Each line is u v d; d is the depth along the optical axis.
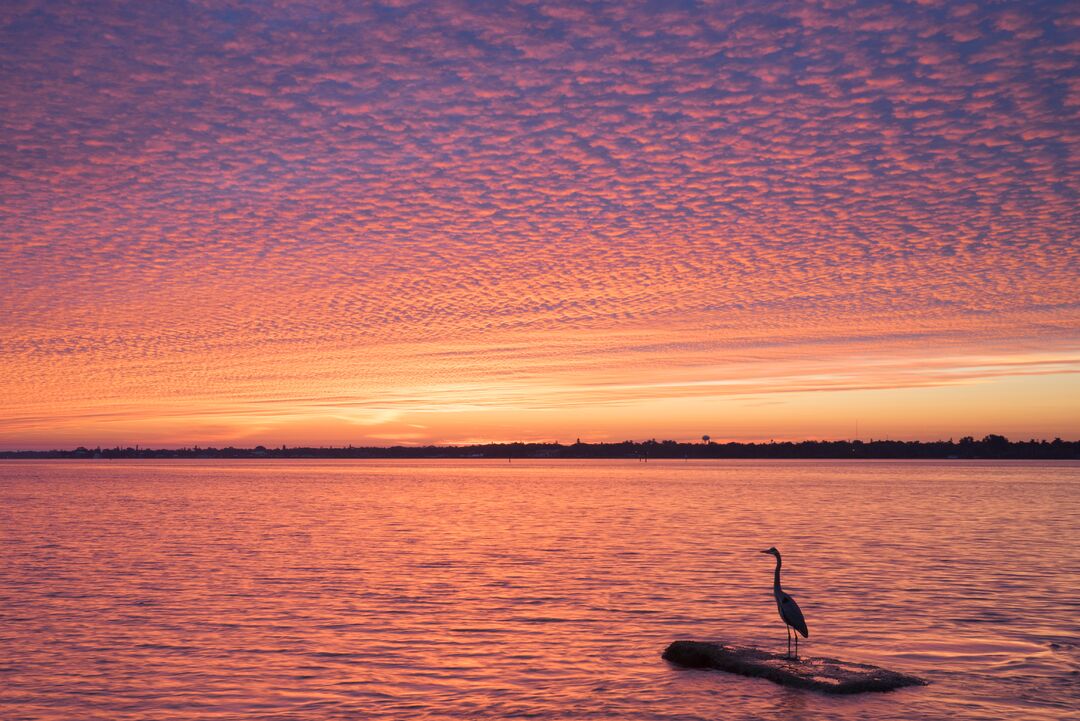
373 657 20.77
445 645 21.91
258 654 21.03
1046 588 29.38
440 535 50.53
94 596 28.92
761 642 21.98
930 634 22.56
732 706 16.73
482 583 31.42
